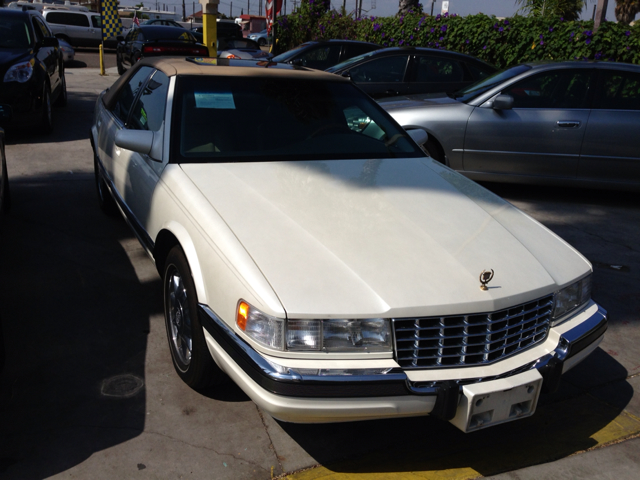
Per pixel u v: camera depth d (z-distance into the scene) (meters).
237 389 2.75
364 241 2.32
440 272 2.19
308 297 2.01
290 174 2.88
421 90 8.23
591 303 2.62
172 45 13.00
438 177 3.14
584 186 6.03
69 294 3.57
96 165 4.77
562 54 9.71
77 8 26.45
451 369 2.10
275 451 2.37
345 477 2.25
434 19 11.74
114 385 2.71
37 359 2.87
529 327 2.28
